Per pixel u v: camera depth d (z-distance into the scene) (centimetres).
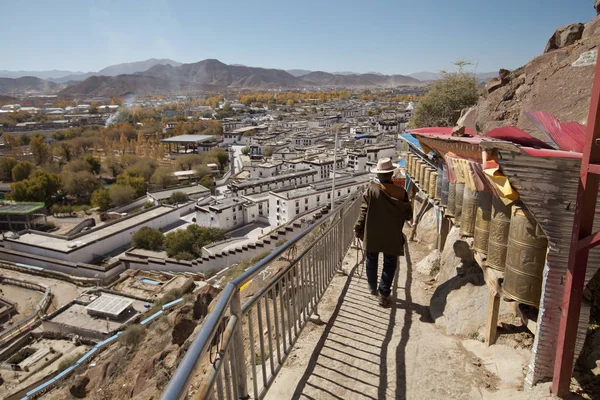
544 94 612
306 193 5178
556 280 257
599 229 240
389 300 488
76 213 7256
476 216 369
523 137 306
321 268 459
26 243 4941
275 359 379
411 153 770
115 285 3906
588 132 225
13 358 2683
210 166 9750
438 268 584
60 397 1037
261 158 9738
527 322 299
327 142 10769
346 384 334
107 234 5209
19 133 16625
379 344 397
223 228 5378
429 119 1922
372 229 466
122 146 12400
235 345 225
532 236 277
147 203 7025
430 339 403
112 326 2908
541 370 277
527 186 254
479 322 398
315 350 387
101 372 1038
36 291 4197
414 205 895
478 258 368
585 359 292
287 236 2867
